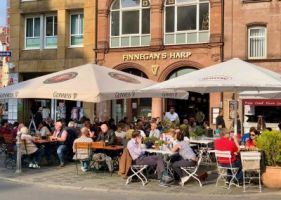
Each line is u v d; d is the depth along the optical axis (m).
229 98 27.42
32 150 16.97
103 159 15.78
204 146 19.66
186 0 29.19
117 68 30.86
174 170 13.83
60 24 32.97
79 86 16.52
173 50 29.25
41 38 33.97
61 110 33.06
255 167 12.88
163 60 29.50
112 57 31.05
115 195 12.31
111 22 31.28
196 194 12.45
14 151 17.75
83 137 15.98
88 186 13.58
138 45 30.41
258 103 26.61
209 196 12.21
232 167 13.16
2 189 13.10
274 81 13.34
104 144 15.81
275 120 26.42
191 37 29.02
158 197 12.05
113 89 16.69
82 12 32.81
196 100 29.36
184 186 13.64
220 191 12.84
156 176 14.96
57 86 16.73
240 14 27.73
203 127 23.41
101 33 31.34
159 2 29.62
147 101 30.61
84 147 15.74
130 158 14.10
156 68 29.62
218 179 13.77
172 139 15.06
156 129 18.39
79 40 32.78
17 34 34.59
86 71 17.52
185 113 29.69
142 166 13.88
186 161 13.66
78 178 15.04
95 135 18.98
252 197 12.05
